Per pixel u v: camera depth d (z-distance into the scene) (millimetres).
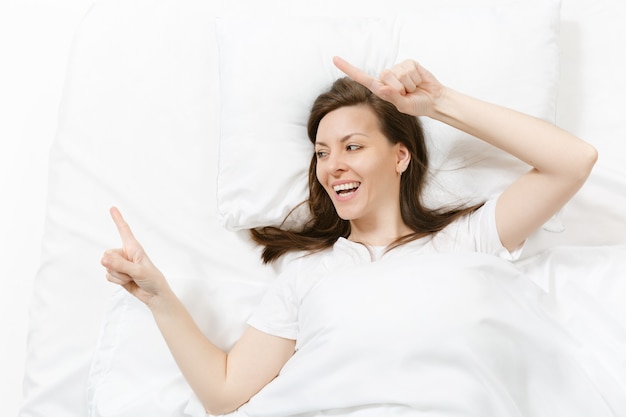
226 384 1215
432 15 1431
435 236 1293
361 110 1268
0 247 1524
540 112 1354
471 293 1104
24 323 1471
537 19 1390
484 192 1338
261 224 1389
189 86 1514
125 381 1287
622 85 1470
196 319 1338
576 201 1413
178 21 1559
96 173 1458
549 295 1260
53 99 1651
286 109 1377
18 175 1587
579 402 1104
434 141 1351
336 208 1273
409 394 1061
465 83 1359
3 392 1435
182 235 1413
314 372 1121
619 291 1259
